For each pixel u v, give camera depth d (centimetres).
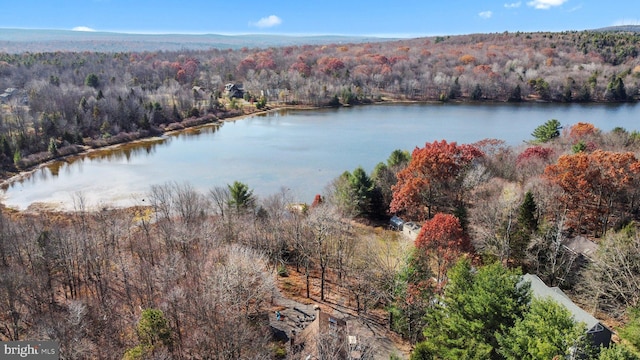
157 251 6175
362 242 6750
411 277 4494
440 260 5006
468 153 7694
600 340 4028
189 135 15700
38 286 4962
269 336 4134
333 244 6378
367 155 12481
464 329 3397
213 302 3894
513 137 14150
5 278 4591
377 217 8144
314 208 6825
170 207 8119
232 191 7444
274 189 9862
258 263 4894
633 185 6278
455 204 7325
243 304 4319
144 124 15588
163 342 3609
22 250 5984
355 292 5294
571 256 5331
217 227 6378
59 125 13588
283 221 6631
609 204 6431
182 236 5931
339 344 3872
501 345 3069
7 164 11400
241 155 12712
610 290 4828
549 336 2848
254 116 19225
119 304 4759
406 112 19700
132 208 8719
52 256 5591
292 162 11931
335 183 8419
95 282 5359
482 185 7244
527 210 5538
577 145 8344
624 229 5412
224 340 3541
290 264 6234
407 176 7612
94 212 8388
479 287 3444
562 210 6372
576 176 6225
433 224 5169
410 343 4438
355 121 17662
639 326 3697
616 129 10169
